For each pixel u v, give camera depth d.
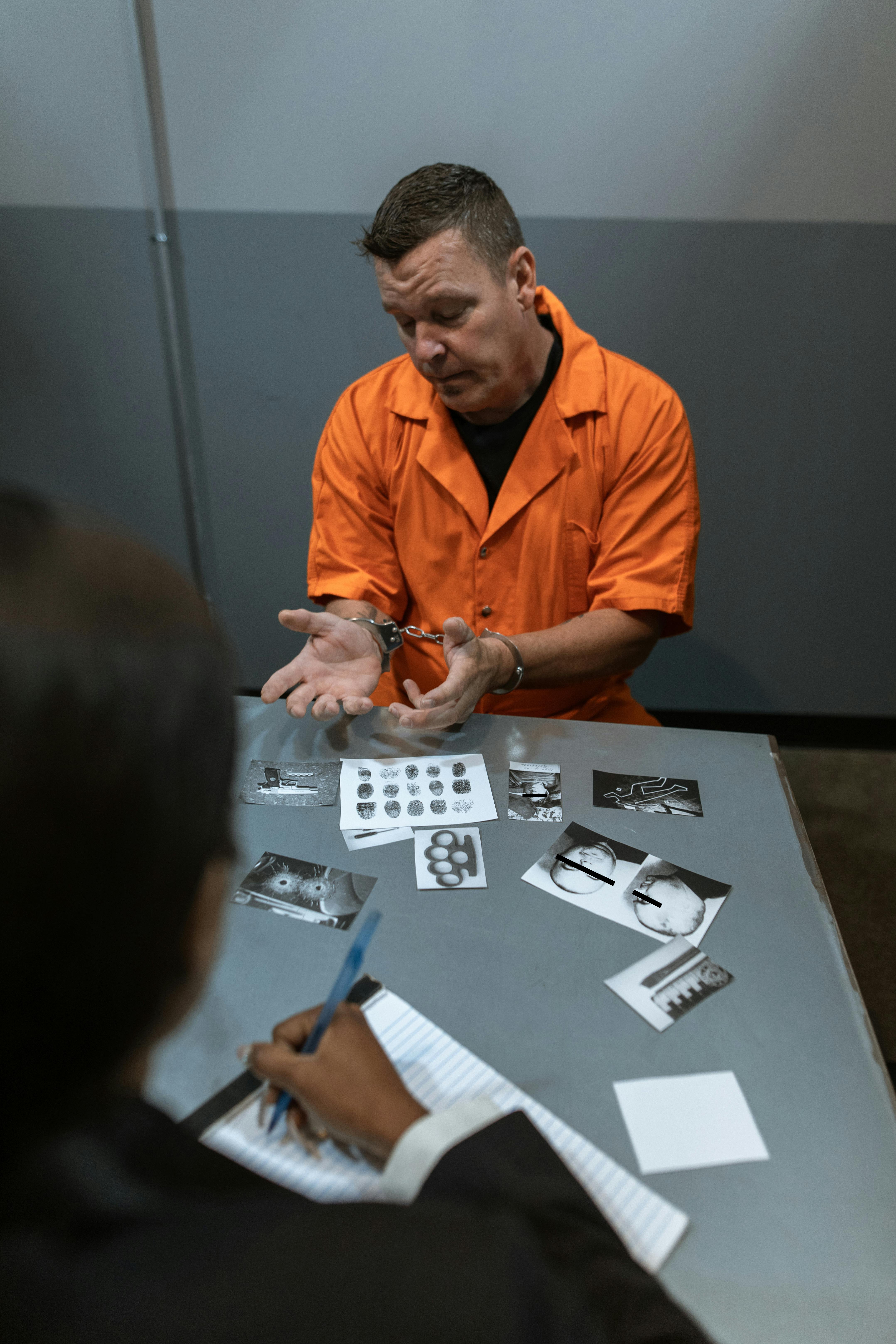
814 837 2.09
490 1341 0.31
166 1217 0.34
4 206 1.99
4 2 1.78
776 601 2.25
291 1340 0.30
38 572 0.27
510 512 1.36
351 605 1.41
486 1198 0.49
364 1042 0.60
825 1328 0.53
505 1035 0.70
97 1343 0.29
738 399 2.05
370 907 0.82
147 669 0.28
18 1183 0.31
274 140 1.90
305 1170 0.60
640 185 1.88
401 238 1.13
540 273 1.99
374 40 1.79
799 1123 0.65
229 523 2.34
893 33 1.68
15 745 0.25
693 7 1.70
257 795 0.97
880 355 1.97
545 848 0.90
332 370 2.13
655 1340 0.42
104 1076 0.31
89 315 2.11
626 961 0.77
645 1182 0.60
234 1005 0.72
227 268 2.04
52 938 0.27
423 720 1.03
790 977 0.76
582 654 1.30
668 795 0.99
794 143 1.80
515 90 1.81
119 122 1.90
